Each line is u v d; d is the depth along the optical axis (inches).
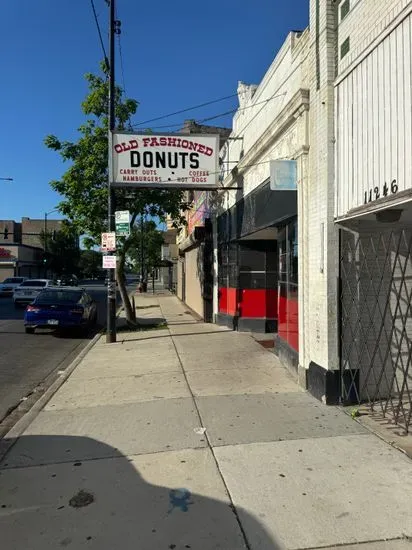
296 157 287.6
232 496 152.4
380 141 199.2
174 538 131.8
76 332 600.1
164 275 2338.8
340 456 179.2
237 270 522.6
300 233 281.4
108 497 155.3
